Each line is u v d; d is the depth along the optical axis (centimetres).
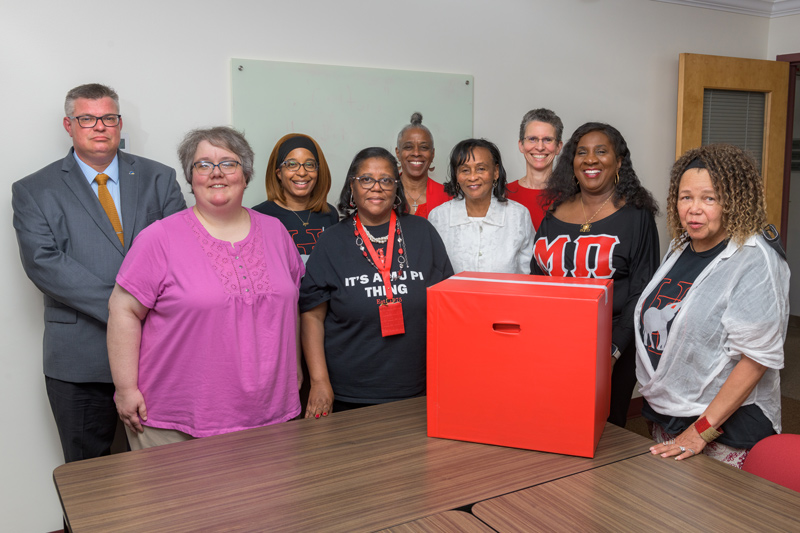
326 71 275
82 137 204
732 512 109
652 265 214
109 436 223
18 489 239
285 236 183
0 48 220
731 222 144
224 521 108
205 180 162
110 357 166
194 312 159
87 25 232
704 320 147
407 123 297
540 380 131
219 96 257
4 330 231
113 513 111
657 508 110
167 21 244
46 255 195
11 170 226
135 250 161
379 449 136
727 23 387
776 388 151
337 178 285
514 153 329
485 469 126
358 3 280
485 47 313
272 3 262
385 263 181
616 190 219
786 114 401
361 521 107
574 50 337
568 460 130
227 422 163
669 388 155
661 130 371
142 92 243
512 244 223
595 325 125
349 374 184
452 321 137
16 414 236
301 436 144
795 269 571
